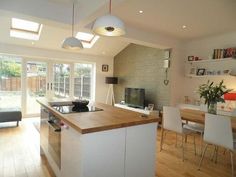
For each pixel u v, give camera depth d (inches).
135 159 73.5
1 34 182.4
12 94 218.5
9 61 215.0
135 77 242.4
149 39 173.6
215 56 170.6
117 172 68.4
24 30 195.9
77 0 113.5
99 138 62.5
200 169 104.7
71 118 72.5
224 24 147.2
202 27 155.6
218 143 96.0
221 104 156.6
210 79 180.5
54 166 91.7
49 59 237.5
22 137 152.9
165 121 127.7
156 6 118.2
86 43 237.9
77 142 63.5
